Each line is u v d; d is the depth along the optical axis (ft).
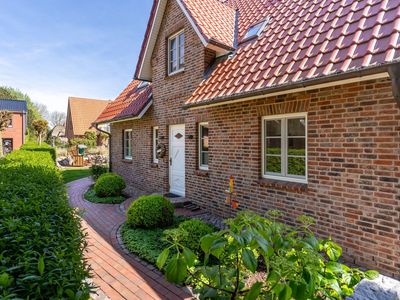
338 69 14.58
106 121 43.86
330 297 6.86
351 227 16.17
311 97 17.94
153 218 21.13
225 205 24.75
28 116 171.53
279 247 6.95
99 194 33.68
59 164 82.07
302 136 19.27
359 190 15.76
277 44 21.35
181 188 31.78
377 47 14.02
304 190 18.45
